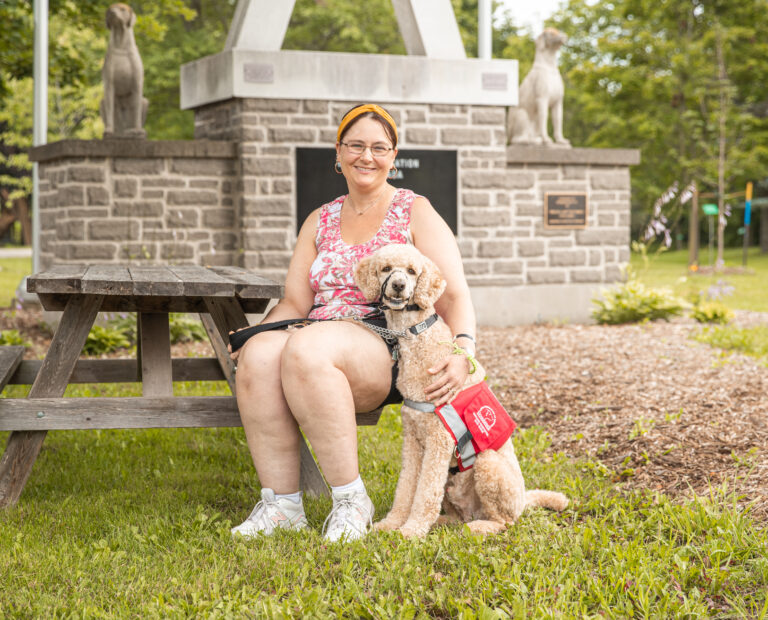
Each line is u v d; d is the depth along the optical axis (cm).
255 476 442
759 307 1339
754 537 317
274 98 955
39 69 1162
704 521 335
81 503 392
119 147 945
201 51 2598
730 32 2455
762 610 264
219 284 344
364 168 361
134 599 278
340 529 324
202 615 264
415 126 1005
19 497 393
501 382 686
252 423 336
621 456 465
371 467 459
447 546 317
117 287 338
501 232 1055
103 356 821
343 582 288
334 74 966
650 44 2514
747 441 456
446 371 327
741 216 3988
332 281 360
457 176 1027
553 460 471
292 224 971
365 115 362
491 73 1019
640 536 332
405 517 343
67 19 1733
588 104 2833
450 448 331
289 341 328
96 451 500
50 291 340
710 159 2570
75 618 264
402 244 328
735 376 659
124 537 339
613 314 1062
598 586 282
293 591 286
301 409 323
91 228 952
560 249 1086
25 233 4828
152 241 968
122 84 978
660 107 2609
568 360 772
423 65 995
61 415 367
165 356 412
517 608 262
